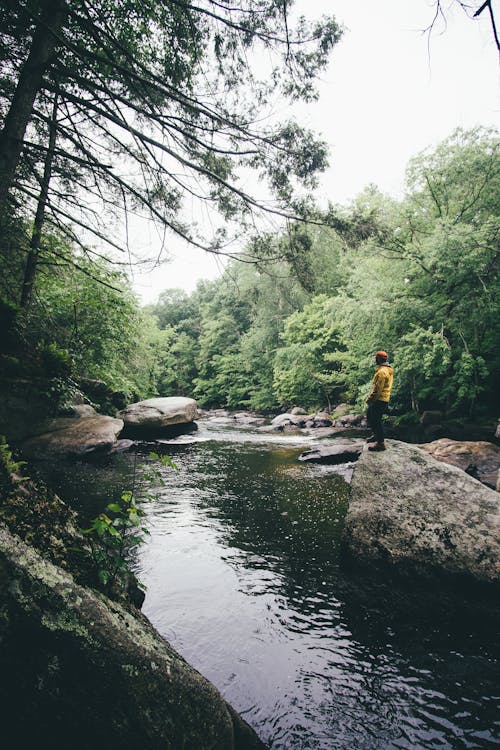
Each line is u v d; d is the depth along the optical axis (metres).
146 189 6.87
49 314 11.17
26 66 5.34
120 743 1.63
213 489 8.62
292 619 3.89
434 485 5.12
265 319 35.97
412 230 19.30
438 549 4.50
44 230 8.68
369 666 3.24
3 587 1.65
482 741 2.53
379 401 5.89
